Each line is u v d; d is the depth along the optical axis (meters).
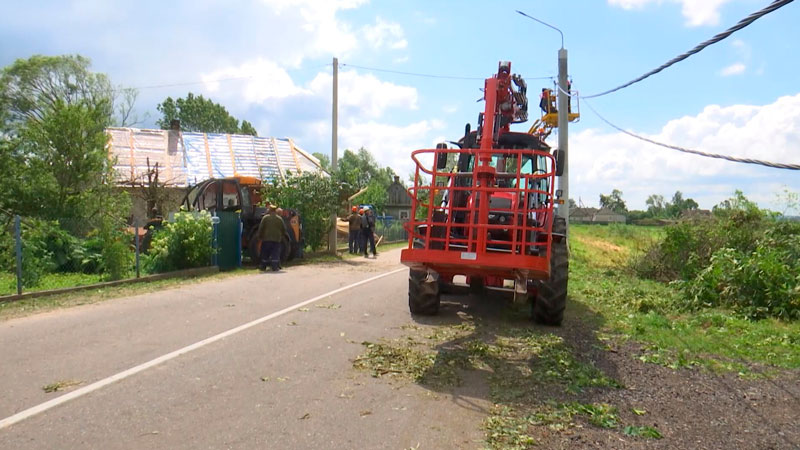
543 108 17.67
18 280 8.95
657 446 3.93
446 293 8.34
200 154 28.66
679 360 6.18
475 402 4.70
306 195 18.23
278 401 4.54
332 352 6.04
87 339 6.36
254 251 14.58
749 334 7.61
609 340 7.15
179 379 4.99
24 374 5.05
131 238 12.14
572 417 4.44
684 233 13.06
